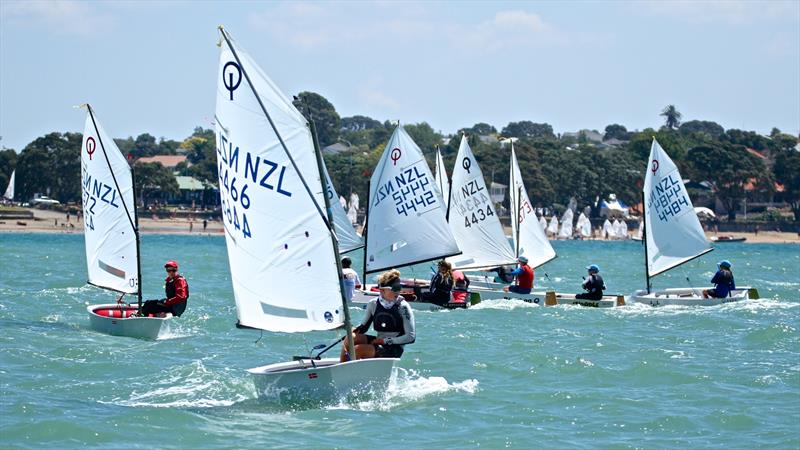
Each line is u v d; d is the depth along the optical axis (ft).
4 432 93.50
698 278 357.20
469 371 128.16
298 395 105.50
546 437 95.61
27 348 139.64
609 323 180.55
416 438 94.63
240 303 110.22
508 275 241.14
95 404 106.22
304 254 107.24
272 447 90.79
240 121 107.14
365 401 107.65
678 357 140.26
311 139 106.22
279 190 106.73
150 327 153.28
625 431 98.22
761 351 146.72
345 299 106.73
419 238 208.23
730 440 95.14
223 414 102.68
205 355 139.33
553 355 138.82
